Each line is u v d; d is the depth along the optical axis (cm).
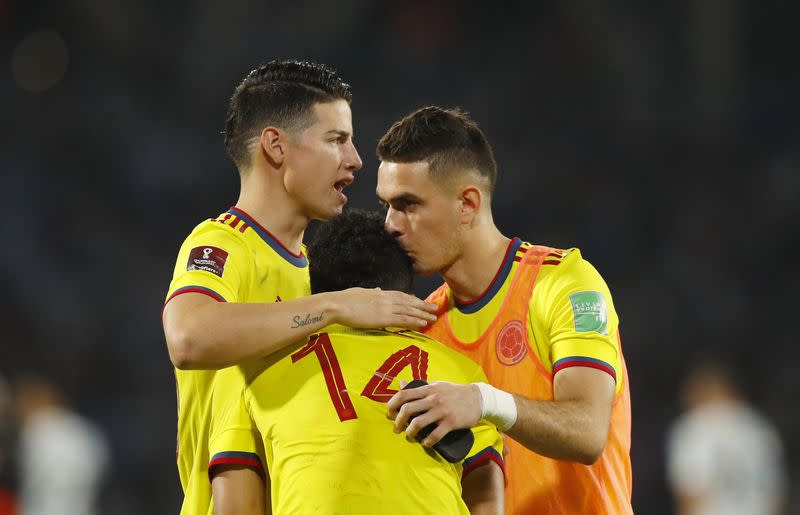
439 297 1268
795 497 4009
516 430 1027
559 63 5725
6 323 4622
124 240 5103
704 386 2752
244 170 1202
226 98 5519
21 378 2817
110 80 5584
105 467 4238
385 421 987
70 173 5300
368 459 966
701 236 5069
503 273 1208
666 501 4147
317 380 1009
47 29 5591
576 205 5266
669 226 5191
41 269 4881
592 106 5619
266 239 1166
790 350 4666
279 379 1030
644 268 5028
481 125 5550
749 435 2684
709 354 4491
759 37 5669
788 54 5647
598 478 1170
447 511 971
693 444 2716
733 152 5381
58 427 2775
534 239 5138
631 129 5497
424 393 977
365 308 1022
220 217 1173
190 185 5231
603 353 1108
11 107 5428
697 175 5353
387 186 1184
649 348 4659
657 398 4516
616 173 5409
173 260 5081
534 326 1174
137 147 5312
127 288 4934
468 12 5869
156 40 5603
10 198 5056
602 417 1074
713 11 5425
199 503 1109
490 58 5800
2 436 2580
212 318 1010
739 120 5447
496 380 1189
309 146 1175
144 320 4816
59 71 5609
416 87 5628
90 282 4947
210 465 1061
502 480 1052
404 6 5838
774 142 5384
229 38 5534
